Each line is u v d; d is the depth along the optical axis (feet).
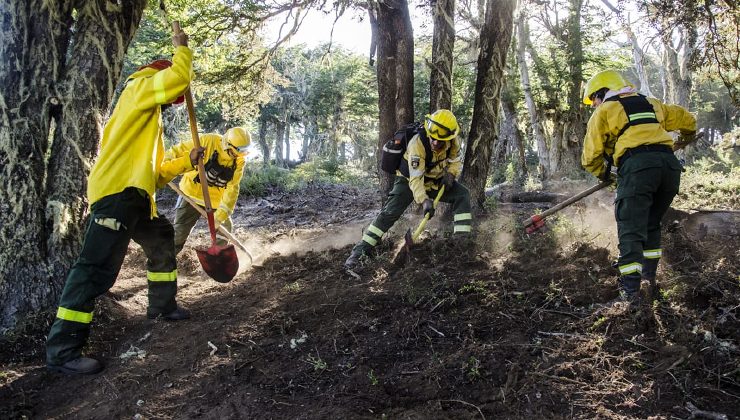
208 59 31.73
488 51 23.62
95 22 15.40
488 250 17.78
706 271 13.88
